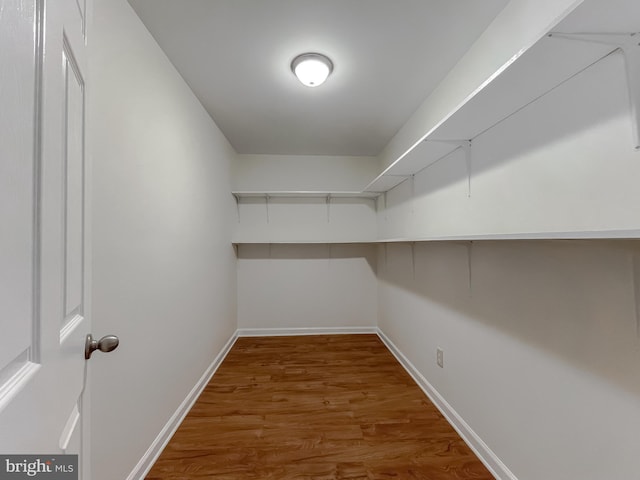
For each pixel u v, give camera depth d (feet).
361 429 5.44
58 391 1.69
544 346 3.49
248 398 6.55
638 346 2.51
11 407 1.19
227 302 9.57
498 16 4.33
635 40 2.41
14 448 1.22
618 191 2.61
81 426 2.19
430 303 6.61
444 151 5.60
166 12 4.31
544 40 2.45
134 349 4.16
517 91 3.35
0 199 1.13
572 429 3.11
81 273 2.19
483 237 3.49
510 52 4.06
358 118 8.08
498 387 4.30
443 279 6.00
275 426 5.54
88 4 2.36
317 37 4.88
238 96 6.82
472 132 4.65
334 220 11.53
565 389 3.20
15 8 1.23
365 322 11.56
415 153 5.73
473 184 4.92
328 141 9.95
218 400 6.47
